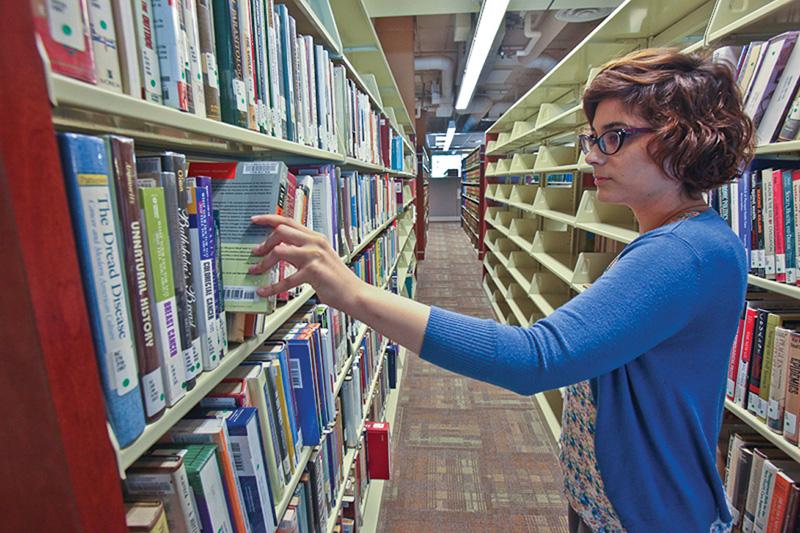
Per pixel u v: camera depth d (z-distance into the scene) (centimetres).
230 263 69
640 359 72
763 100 123
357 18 198
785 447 119
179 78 56
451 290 632
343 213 152
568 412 96
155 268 50
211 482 61
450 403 313
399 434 275
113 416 43
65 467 35
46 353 33
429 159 1583
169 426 52
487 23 363
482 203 838
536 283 352
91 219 40
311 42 114
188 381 57
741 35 137
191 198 58
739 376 138
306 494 107
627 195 79
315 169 129
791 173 117
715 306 67
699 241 66
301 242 66
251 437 71
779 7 112
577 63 254
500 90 1012
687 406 73
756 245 129
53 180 34
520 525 201
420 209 855
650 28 203
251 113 78
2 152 30
